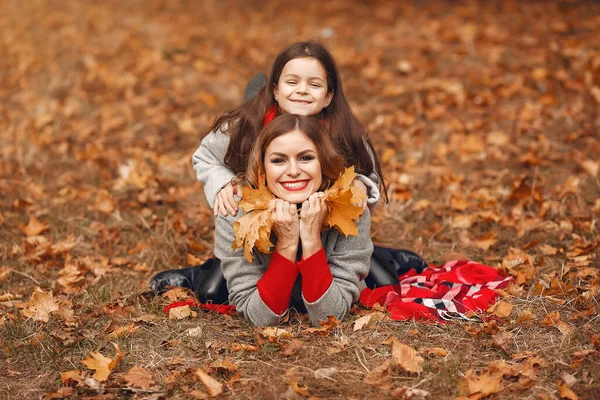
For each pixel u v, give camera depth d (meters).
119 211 4.58
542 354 2.80
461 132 5.58
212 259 3.57
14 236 4.23
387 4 9.09
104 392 2.67
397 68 6.87
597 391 2.55
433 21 8.13
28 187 4.86
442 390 2.60
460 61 6.93
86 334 3.07
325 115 3.22
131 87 6.91
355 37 7.94
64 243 4.06
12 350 2.94
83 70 7.42
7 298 3.47
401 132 5.69
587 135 5.30
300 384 2.64
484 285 3.39
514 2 8.46
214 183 3.21
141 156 5.42
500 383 2.62
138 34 8.59
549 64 6.62
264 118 3.18
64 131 6.00
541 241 3.96
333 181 3.05
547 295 3.29
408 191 4.67
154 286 3.50
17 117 6.29
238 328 3.11
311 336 2.98
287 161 2.90
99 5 10.24
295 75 3.05
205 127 6.00
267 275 2.99
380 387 2.62
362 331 3.01
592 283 3.34
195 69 7.34
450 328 3.02
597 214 4.17
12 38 8.63
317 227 2.95
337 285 3.05
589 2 8.23
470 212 4.40
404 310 3.14
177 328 3.12
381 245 4.07
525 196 4.44
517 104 5.96
